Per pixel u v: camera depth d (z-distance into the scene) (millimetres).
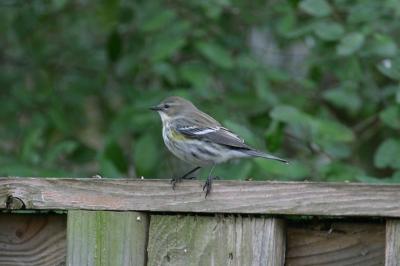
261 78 13508
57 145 12656
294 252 7426
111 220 7754
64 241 8094
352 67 12602
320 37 12047
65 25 16172
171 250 7594
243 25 15195
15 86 16047
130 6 14914
